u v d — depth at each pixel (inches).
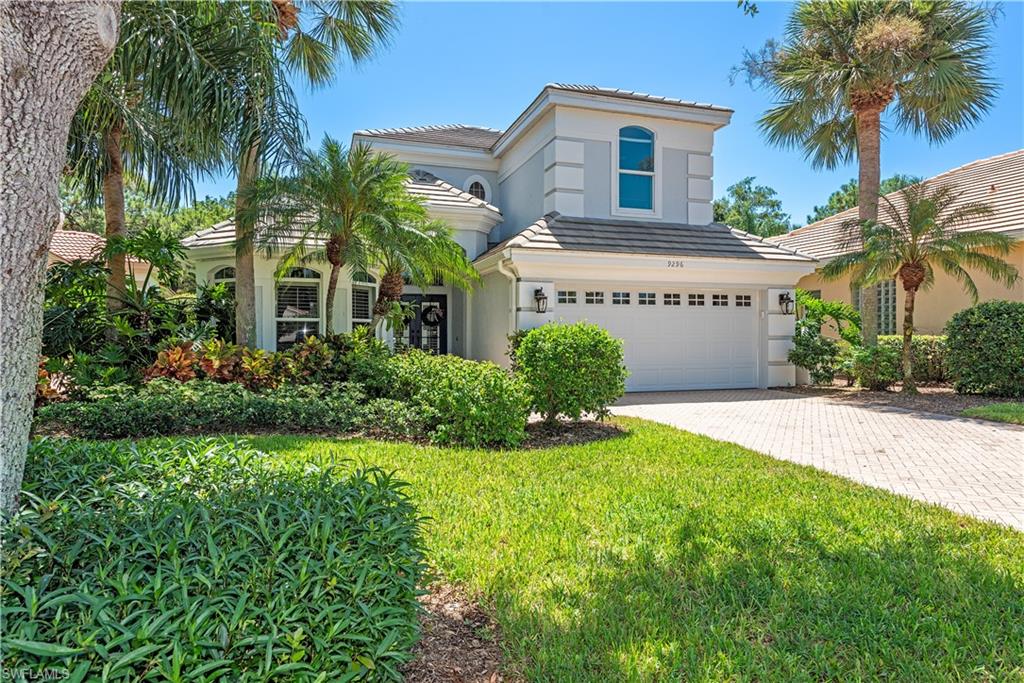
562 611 137.0
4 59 92.7
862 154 637.3
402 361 429.1
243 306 437.4
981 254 494.9
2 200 95.3
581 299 554.9
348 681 84.4
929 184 777.6
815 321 629.9
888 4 582.2
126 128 428.5
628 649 121.6
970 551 170.9
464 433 316.8
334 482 130.8
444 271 505.0
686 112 618.5
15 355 101.0
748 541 177.5
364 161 426.9
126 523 96.8
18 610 71.9
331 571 92.3
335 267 450.0
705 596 144.6
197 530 95.9
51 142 102.3
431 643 125.5
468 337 666.2
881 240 510.9
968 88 589.6
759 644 124.0
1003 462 285.7
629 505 211.9
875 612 135.3
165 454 151.7
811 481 246.7
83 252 805.9
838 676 113.4
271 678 79.7
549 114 605.6
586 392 360.5
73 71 104.3
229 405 335.0
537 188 640.4
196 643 73.9
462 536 182.5
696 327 592.7
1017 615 133.9
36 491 117.3
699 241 585.6
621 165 616.4
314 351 427.2
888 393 550.3
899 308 695.1
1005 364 486.9
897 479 256.1
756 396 544.7
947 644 122.3
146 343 423.2
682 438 339.0
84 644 69.0
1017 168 665.6
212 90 351.6
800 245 833.5
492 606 140.3
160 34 344.5
